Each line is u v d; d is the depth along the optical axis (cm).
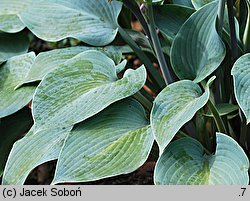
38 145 142
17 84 154
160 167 131
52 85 139
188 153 135
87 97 136
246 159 128
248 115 127
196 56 148
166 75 148
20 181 137
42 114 135
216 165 132
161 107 134
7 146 154
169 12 158
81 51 156
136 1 148
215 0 155
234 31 147
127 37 157
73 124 133
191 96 136
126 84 137
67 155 133
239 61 136
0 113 148
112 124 138
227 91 157
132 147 133
